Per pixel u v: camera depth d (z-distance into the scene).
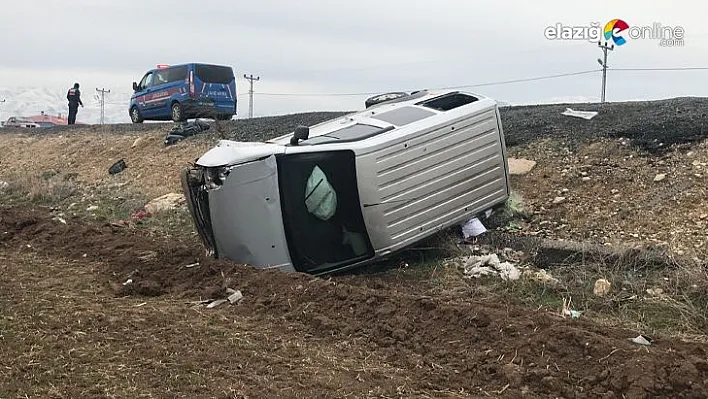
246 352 5.21
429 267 8.30
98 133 21.47
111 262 8.40
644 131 11.30
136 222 11.67
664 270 7.35
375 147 8.06
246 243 7.56
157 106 22.86
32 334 5.48
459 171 8.73
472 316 5.57
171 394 4.37
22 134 25.09
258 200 7.55
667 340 5.27
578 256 7.84
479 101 9.17
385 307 5.98
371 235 8.05
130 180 15.81
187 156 16.25
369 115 9.10
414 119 8.66
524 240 8.73
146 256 8.36
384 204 8.07
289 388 4.52
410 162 8.29
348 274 8.30
